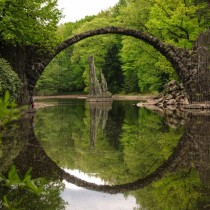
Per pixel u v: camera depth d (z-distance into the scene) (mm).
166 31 35281
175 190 7281
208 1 30453
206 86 29000
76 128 18453
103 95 53562
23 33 22000
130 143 13516
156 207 6188
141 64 42562
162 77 41625
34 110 26594
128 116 24609
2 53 23359
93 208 6277
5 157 10531
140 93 64438
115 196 7121
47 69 82438
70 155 11453
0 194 6648
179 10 33188
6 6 20797
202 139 13555
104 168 9742
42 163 10000
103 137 15203
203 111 26750
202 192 7051
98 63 72562
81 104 43562
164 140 13766
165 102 34656
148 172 9117
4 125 2322
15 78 18766
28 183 2340
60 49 27516
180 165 9633
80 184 8078
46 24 24703
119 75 71938
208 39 28953
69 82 83688
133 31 29500
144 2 42125
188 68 29297
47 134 16078
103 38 71500
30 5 21969
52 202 6555
